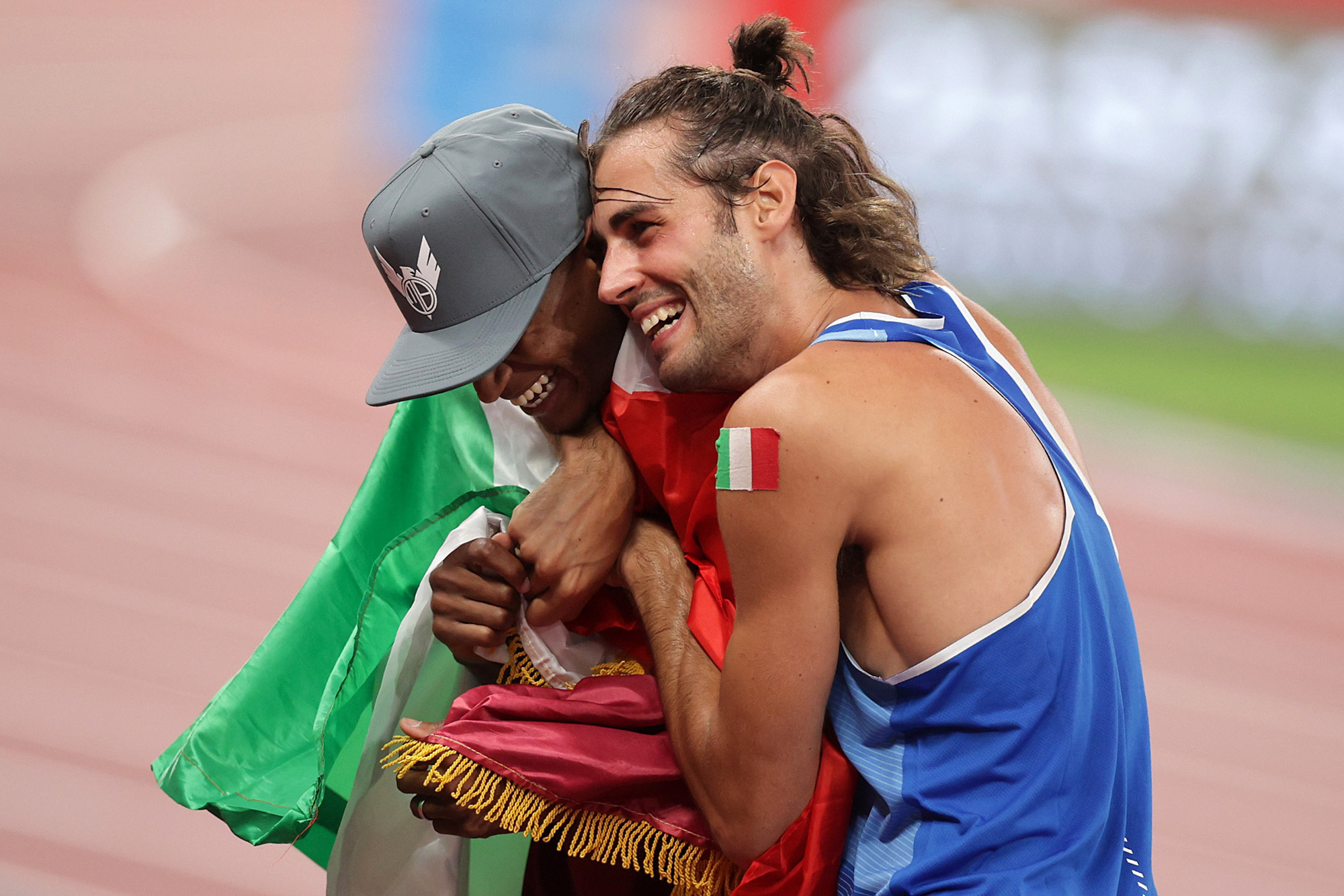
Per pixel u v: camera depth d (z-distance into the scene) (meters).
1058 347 32.44
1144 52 32.56
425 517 7.83
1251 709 19.53
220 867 13.23
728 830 6.02
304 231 41.59
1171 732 18.73
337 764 7.53
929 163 33.78
